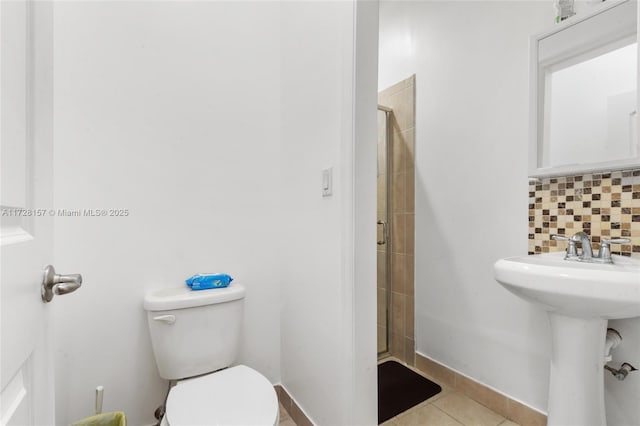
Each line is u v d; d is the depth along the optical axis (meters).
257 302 1.55
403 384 1.74
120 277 1.25
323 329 1.22
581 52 1.21
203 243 1.42
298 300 1.42
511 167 1.45
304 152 1.37
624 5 1.10
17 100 0.48
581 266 1.06
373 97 1.10
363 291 1.08
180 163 1.38
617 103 1.13
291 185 1.49
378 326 2.20
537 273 0.91
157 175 1.33
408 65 2.00
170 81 1.36
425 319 1.88
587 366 1.00
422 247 1.90
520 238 1.42
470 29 1.62
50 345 0.60
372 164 1.11
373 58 1.09
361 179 1.08
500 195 1.50
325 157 1.21
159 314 1.15
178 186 1.37
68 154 1.16
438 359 1.80
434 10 1.82
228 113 1.49
